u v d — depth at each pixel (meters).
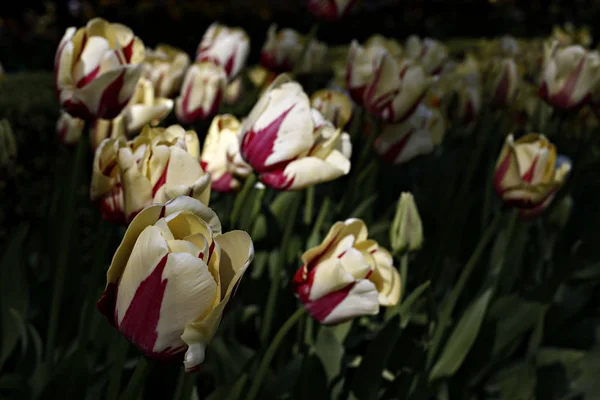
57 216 1.23
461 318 1.24
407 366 1.17
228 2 4.56
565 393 1.35
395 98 1.18
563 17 5.76
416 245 1.14
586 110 1.87
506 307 1.33
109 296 0.85
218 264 0.82
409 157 1.23
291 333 1.23
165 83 1.21
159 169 0.92
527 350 1.40
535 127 1.91
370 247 1.02
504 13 6.00
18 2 4.37
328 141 1.00
